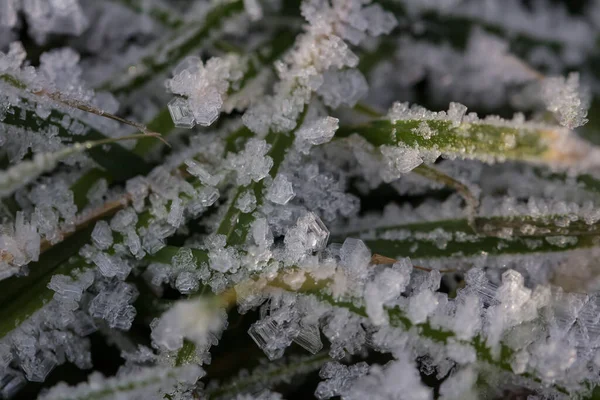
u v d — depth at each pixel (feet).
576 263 0.49
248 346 0.50
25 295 0.47
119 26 0.54
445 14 0.54
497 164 0.52
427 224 0.50
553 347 0.46
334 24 0.52
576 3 0.55
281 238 0.49
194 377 0.46
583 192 0.51
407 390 0.46
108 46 0.54
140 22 0.54
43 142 0.49
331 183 0.50
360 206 0.52
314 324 0.47
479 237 0.49
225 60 0.51
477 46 0.55
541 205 0.49
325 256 0.48
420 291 0.47
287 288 0.47
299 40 0.52
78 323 0.48
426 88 0.56
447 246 0.49
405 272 0.48
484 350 0.46
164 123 0.50
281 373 0.49
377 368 0.46
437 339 0.46
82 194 0.49
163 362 0.47
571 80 0.53
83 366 0.49
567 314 0.47
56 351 0.48
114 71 0.53
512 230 0.49
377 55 0.54
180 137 0.51
